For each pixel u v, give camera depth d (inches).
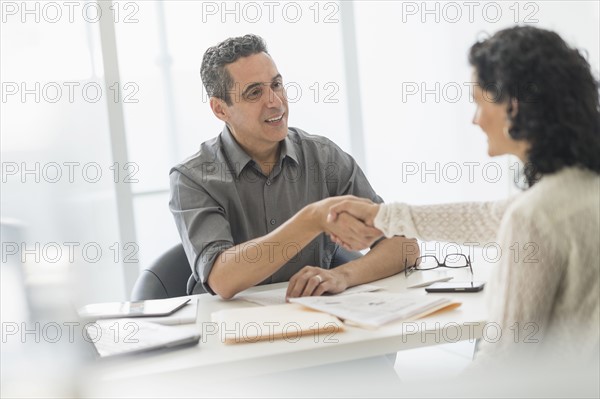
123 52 123.8
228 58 82.0
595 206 45.5
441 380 45.5
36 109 121.3
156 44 125.4
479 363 46.8
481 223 57.5
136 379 48.6
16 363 50.1
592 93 48.3
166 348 53.7
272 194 85.8
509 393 44.1
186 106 127.6
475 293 63.9
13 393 46.8
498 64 48.4
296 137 90.1
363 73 140.2
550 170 47.4
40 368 49.4
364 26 139.4
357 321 55.0
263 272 69.8
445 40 141.6
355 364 70.7
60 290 71.0
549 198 45.9
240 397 56.9
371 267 71.9
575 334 45.6
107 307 67.4
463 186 142.0
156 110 126.1
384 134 142.5
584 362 45.6
